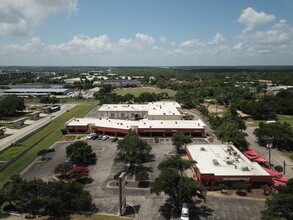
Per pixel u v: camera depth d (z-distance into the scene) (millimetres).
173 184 45094
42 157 74500
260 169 59094
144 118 127688
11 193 46281
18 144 86875
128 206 49406
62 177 62375
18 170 66500
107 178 61906
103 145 88312
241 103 148250
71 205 45969
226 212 47156
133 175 63500
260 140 94125
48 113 148125
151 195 53781
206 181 56562
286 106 146375
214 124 108062
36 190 46500
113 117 130250
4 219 44812
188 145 77938
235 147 75312
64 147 86562
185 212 44625
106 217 45625
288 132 83750
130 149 65375
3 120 129125
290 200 38719
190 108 166000
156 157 76062
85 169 60625
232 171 58219
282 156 77812
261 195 53469
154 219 45156
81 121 109812
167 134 99812
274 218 37250
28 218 45188
